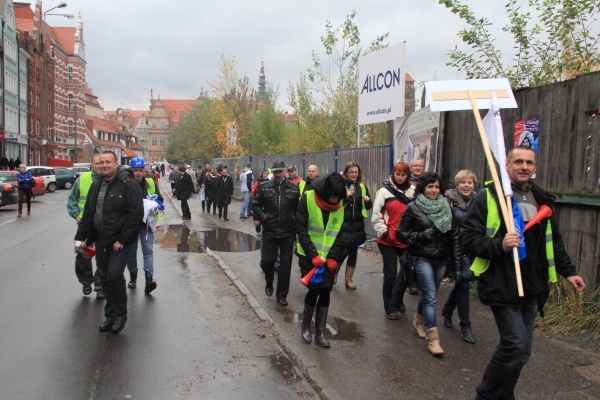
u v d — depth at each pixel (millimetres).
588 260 5680
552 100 6188
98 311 6371
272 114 33969
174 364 4777
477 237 3508
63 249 10977
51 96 67375
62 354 4949
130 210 5559
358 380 4379
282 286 6801
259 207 6996
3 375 4441
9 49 48531
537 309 3613
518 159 3492
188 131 54250
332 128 18000
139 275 8609
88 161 87375
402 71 10539
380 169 11305
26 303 6676
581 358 4738
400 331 5684
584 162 5707
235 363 4852
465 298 5301
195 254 10656
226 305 6812
